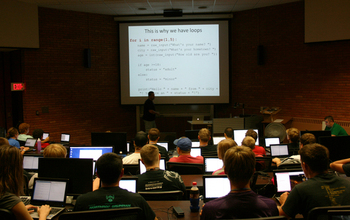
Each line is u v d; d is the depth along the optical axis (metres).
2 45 6.93
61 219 1.46
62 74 7.97
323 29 6.94
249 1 7.50
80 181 2.51
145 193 2.35
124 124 9.04
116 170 1.71
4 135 6.02
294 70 7.67
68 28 7.99
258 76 8.34
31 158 3.50
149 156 2.46
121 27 8.57
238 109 8.76
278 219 1.31
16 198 1.70
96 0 7.13
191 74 8.58
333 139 3.72
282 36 7.81
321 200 1.69
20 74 7.54
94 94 8.52
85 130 8.42
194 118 8.20
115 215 1.49
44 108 7.73
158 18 8.46
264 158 3.25
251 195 1.43
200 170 3.12
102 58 8.58
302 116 7.60
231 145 2.56
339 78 6.92
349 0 6.53
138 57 8.60
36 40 7.45
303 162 1.86
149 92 7.96
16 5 7.08
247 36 8.42
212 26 8.48
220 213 1.40
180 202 2.40
